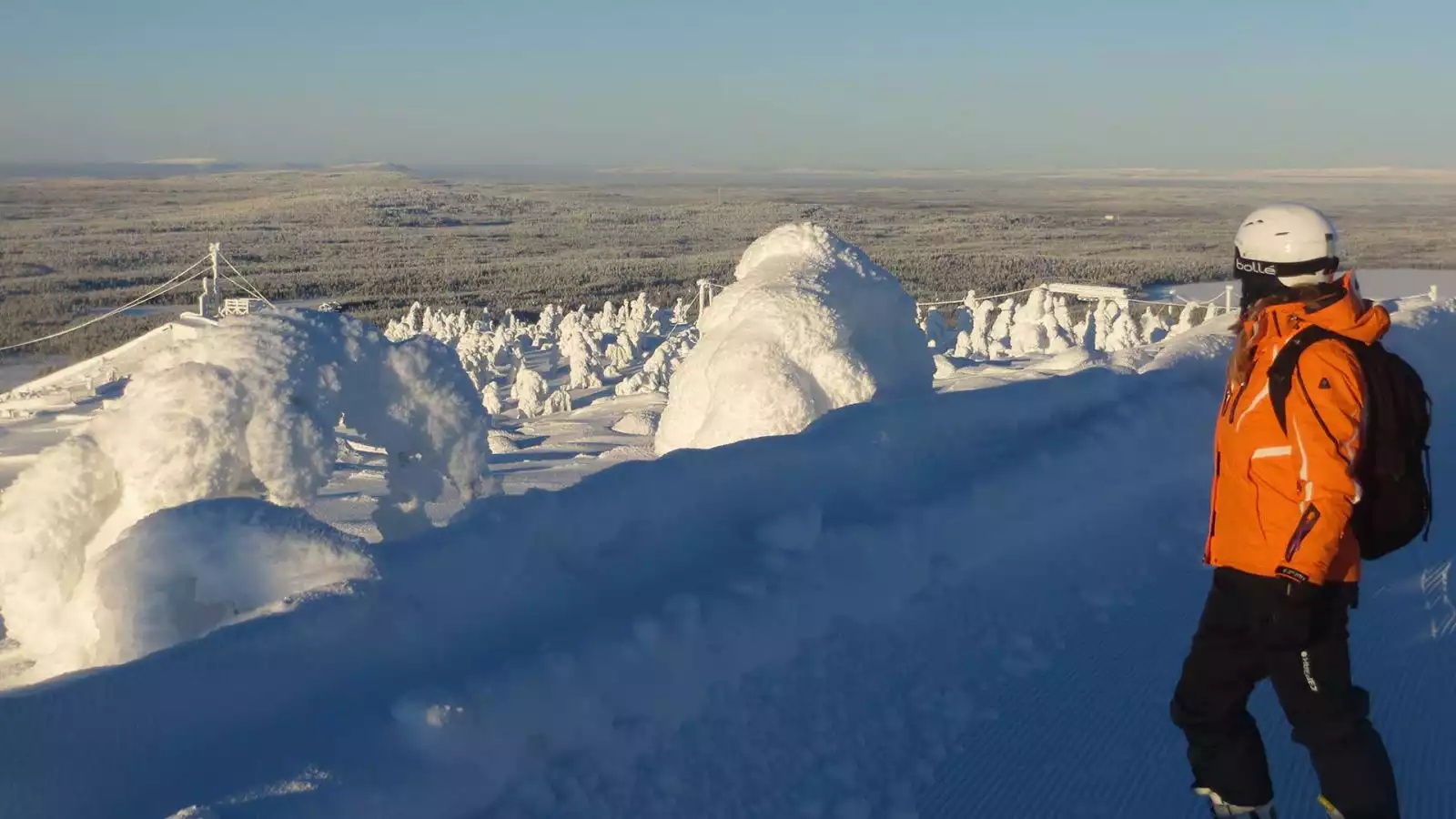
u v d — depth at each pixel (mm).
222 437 4621
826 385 7836
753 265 8805
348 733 2936
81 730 2584
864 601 4645
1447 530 6340
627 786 3367
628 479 4562
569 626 3764
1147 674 4484
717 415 7730
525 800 3156
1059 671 4512
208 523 3666
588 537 4227
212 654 2895
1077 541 5859
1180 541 6164
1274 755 3758
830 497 5332
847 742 3846
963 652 4574
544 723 3326
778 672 4105
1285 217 3072
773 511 5070
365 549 3607
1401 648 4652
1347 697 3061
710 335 8266
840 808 3471
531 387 36219
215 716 2846
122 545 3709
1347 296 3023
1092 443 6742
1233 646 3209
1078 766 3775
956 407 6457
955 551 5281
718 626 4000
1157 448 7270
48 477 4625
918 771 3744
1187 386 8375
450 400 5250
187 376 4715
